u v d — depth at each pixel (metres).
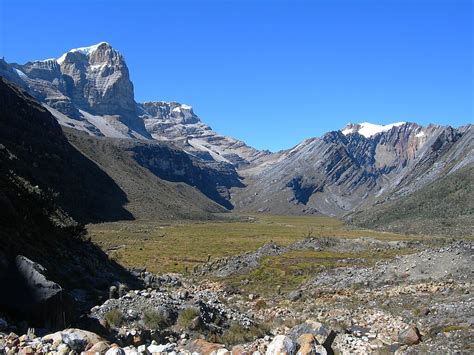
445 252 42.41
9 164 55.19
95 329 15.99
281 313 32.44
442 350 19.38
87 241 43.38
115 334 16.55
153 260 74.31
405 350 20.30
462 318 25.12
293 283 49.56
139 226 163.88
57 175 163.75
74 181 175.75
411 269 41.50
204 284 51.03
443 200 190.12
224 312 23.42
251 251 83.25
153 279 43.16
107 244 97.81
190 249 92.69
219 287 48.78
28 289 14.64
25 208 31.48
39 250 26.88
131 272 43.12
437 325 24.72
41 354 10.52
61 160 182.75
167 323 19.33
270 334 22.34
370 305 33.00
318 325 17.05
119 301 20.45
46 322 14.41
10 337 11.47
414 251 68.81
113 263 42.50
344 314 30.64
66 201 152.62
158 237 124.50
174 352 11.69
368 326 26.59
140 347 11.62
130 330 17.02
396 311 29.84
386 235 129.75
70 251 33.66
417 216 185.00
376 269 44.84
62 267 27.66
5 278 14.90
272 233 146.50
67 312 15.11
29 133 180.12
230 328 21.27
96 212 177.62
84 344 11.16
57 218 40.03
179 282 45.19
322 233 143.25
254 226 198.38
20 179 38.84
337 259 61.34
